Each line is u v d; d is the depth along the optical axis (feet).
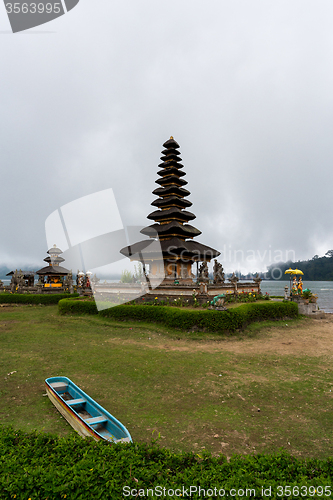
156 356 46.03
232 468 15.17
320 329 71.05
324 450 21.52
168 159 113.09
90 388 33.37
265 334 62.59
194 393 32.09
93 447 16.96
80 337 59.26
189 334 59.00
